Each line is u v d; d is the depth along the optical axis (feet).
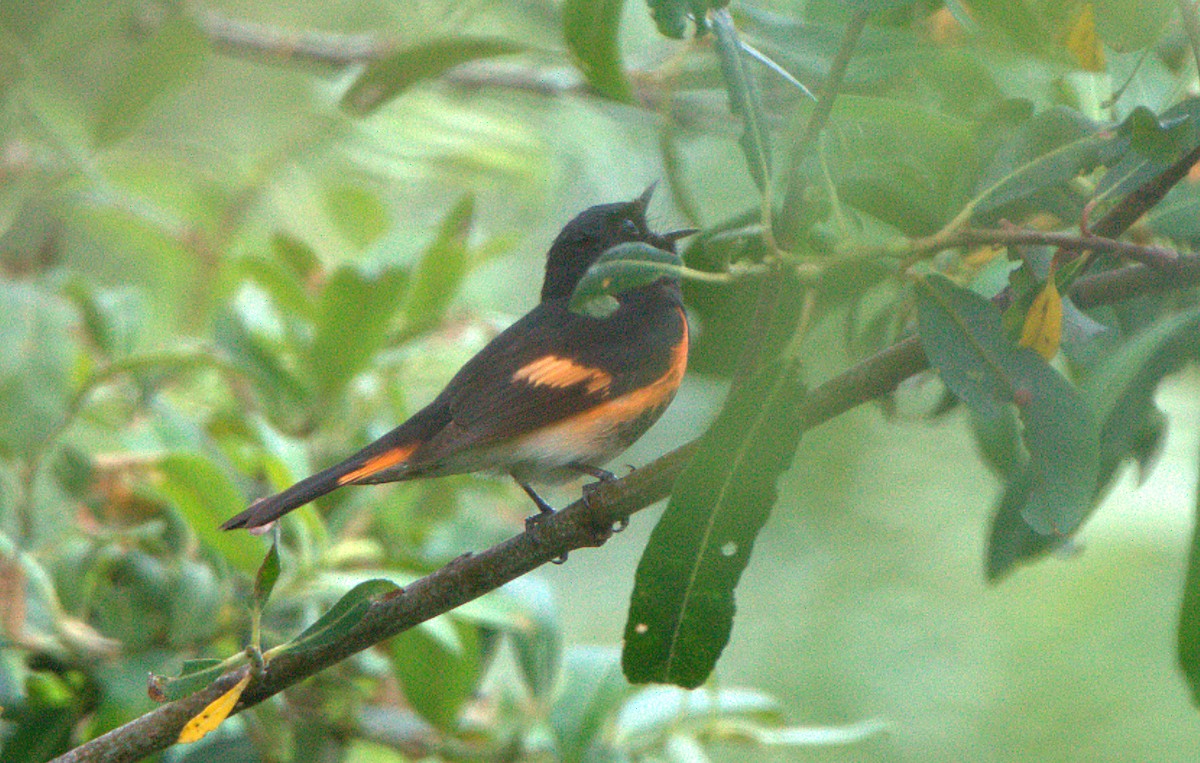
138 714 20.88
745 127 15.48
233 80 39.14
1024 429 15.53
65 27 31.94
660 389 22.77
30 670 22.45
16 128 30.86
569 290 25.86
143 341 32.37
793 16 24.16
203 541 22.33
